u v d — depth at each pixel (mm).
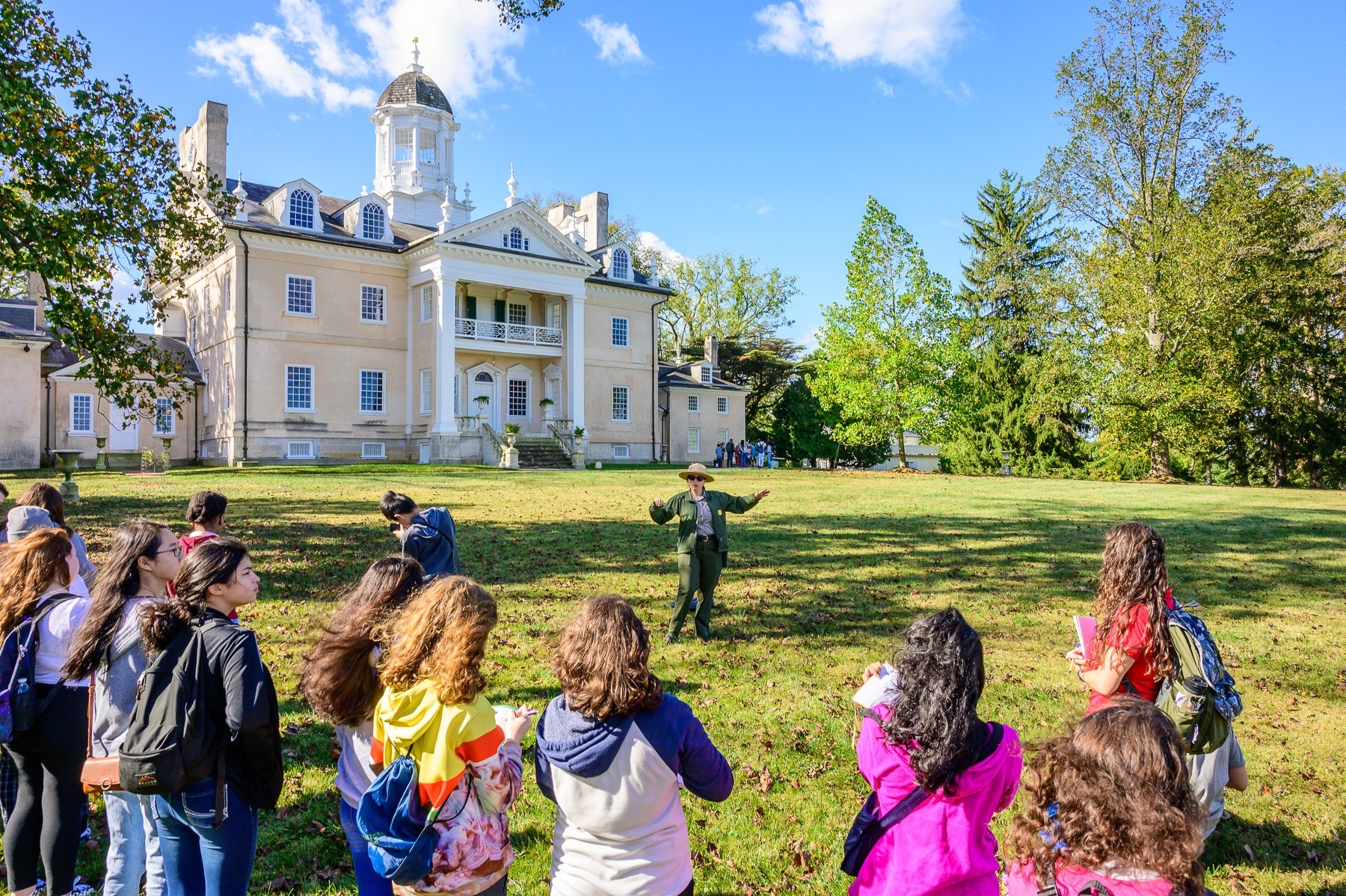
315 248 34188
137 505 16203
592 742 2578
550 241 37719
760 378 57969
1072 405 39250
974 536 15328
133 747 2873
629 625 2664
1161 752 2125
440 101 42594
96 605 3316
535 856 4227
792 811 4828
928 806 2561
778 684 7008
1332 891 4105
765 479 28703
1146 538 3479
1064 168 33375
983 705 6562
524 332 37875
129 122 12195
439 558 6488
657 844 2637
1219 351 31000
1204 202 31625
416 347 36406
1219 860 4410
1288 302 31688
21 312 30141
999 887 2576
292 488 20969
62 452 18016
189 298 37438
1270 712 6664
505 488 22750
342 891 3893
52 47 11344
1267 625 9258
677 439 46906
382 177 42312
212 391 34625
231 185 34562
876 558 12914
